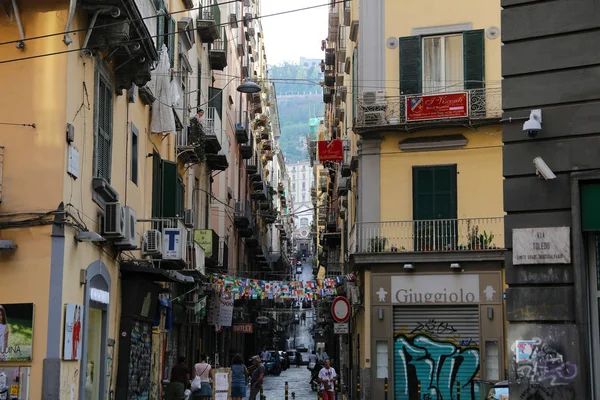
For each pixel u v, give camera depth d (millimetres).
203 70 30797
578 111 11102
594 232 11023
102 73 15391
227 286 27594
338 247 50156
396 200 26766
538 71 11414
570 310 10812
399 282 26141
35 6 13516
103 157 15617
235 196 46875
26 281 12906
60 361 12852
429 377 25594
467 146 26469
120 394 16859
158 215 21031
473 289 25578
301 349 98438
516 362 11016
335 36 49062
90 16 14266
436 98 26188
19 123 13258
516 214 11375
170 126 20484
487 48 26609
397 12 27469
